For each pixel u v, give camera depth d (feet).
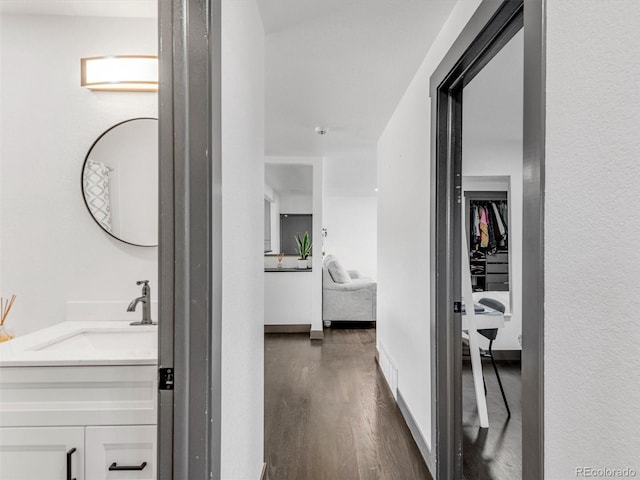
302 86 9.01
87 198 5.87
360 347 15.67
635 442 2.27
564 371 2.90
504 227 11.69
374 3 5.81
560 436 2.95
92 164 5.88
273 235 26.20
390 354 11.23
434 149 6.75
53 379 4.05
